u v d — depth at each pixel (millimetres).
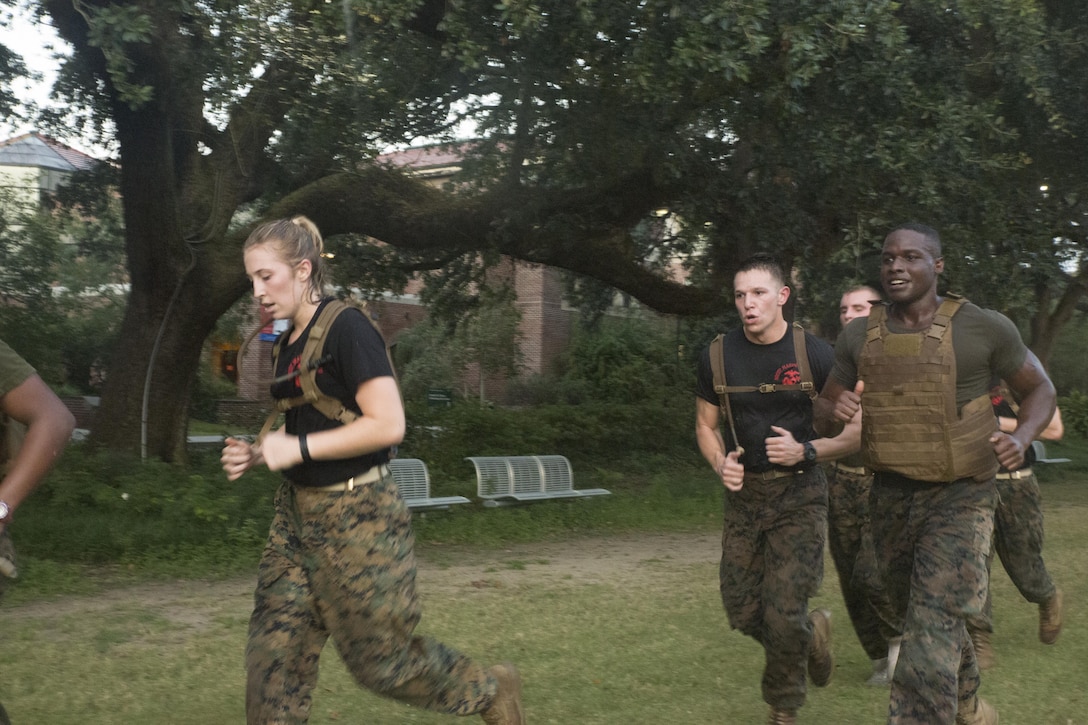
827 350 4293
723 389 4305
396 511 3201
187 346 13164
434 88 13344
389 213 14188
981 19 11812
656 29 10289
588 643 6242
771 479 4230
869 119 11750
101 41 9477
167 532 9750
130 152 11773
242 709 4832
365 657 3199
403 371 29359
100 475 11391
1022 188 14578
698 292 16172
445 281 19984
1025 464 5816
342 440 3047
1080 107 13531
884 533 3977
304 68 11469
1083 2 13305
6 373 2621
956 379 3785
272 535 3240
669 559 9914
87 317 27547
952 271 12789
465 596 7793
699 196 13414
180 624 6770
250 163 13102
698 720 4711
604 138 12289
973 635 5621
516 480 13477
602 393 30672
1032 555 5859
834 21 10383
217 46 10594
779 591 4176
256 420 26938
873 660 5387
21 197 19203
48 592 7836
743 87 11586
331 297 3217
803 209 13688
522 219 13969
